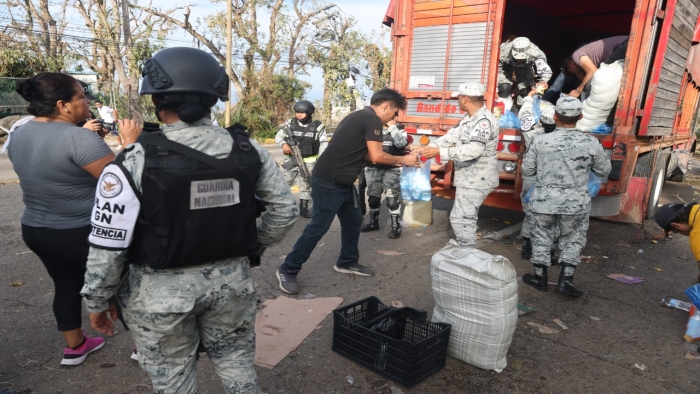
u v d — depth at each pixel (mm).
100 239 1464
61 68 21969
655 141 5828
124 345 2949
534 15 8023
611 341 3146
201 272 1597
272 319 3299
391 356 2617
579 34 9188
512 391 2574
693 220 3086
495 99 5223
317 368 2742
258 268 4289
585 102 4949
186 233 1497
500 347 2707
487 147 4094
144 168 1455
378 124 3635
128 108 20547
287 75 27625
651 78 4723
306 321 3277
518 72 6129
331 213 3676
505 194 5188
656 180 6238
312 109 6035
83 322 3219
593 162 3709
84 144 2215
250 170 1630
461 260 2766
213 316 1696
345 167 3605
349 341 2820
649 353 3006
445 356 2799
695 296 3115
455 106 5355
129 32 22094
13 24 22750
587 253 4996
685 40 5656
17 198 7012
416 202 5848
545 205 3732
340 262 4227
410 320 2963
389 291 3861
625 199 5809
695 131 9508
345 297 3719
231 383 1782
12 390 2455
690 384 2688
